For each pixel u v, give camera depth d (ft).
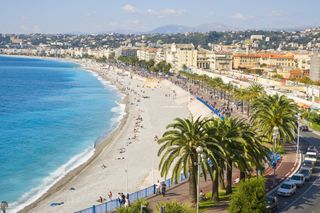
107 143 417.28
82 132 473.26
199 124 190.49
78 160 354.74
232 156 194.29
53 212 237.66
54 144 411.54
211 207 191.62
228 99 633.61
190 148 186.09
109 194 262.06
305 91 584.40
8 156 362.12
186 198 209.56
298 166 262.26
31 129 484.74
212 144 185.78
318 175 244.42
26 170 322.96
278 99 306.55
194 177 189.88
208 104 586.04
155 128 495.00
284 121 289.33
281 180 232.12
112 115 598.75
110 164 339.98
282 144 327.06
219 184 228.02
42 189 280.31
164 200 207.10
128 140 429.38
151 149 387.96
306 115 428.56
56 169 327.67
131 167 329.72
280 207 189.88
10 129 482.28
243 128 205.26
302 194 208.95
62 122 533.96
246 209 156.97
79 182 294.25
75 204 249.75
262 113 293.64
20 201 257.96
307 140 349.41
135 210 141.59
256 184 161.68
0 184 288.71
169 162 190.49
